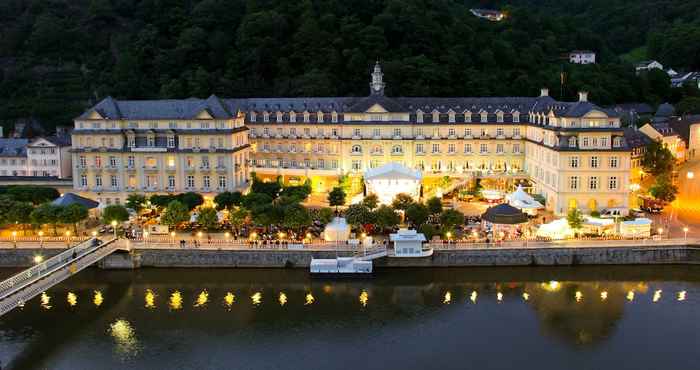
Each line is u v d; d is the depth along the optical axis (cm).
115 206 15275
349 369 9912
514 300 12475
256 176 19950
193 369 9944
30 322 11650
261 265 14075
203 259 14150
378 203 16425
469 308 12125
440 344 10712
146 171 17975
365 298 12606
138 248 14200
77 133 18125
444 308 12125
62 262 13025
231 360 10212
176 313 11950
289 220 14638
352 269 13525
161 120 18125
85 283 13538
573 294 12756
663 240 14112
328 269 13525
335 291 12962
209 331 11212
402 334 11081
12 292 10612
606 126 16750
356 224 14838
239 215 14938
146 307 12244
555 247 13988
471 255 14012
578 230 14600
